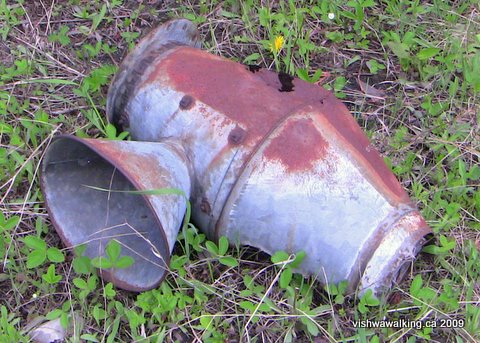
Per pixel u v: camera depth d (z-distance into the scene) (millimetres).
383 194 1008
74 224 1058
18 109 1215
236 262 1047
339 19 1365
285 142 1009
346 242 998
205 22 1343
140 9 1351
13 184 1131
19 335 996
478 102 1284
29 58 1282
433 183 1194
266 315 1027
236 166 1014
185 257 1057
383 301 1018
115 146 986
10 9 1327
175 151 1035
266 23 1322
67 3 1353
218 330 1027
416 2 1370
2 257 1063
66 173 1068
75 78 1268
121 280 1032
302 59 1313
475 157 1225
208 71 1070
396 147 1220
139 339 1002
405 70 1315
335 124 1030
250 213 1015
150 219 1078
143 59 1098
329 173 1003
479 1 1398
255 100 1035
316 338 1025
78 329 1011
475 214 1159
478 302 1065
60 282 1060
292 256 1021
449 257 1106
